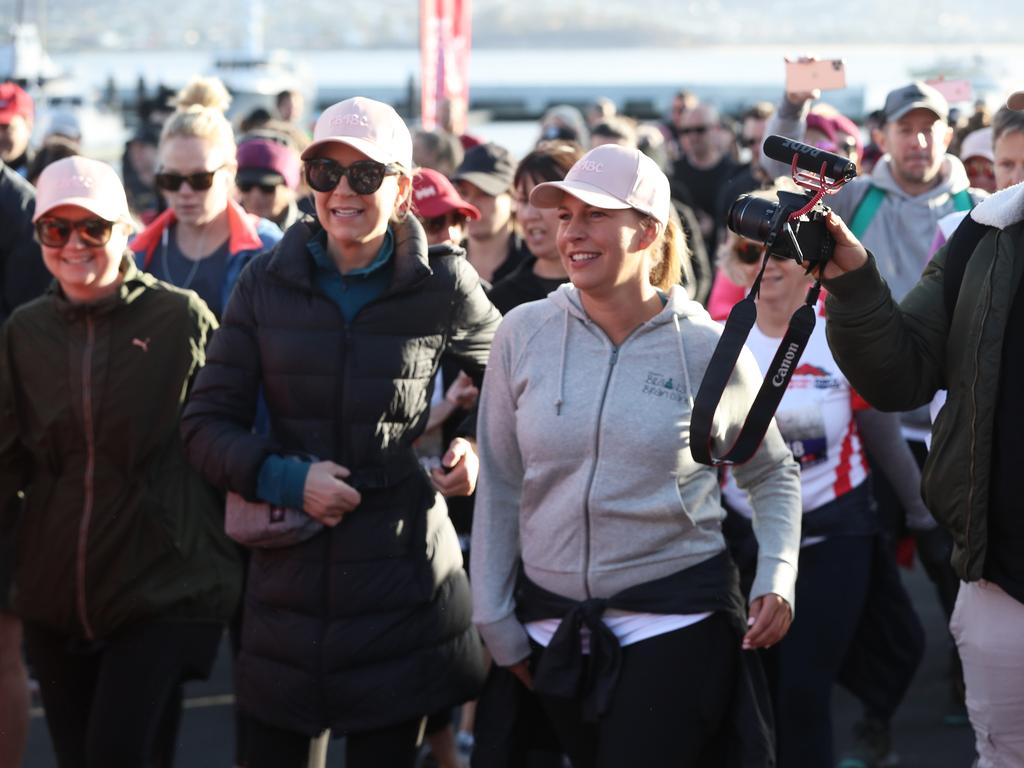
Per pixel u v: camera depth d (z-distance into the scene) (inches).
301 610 158.7
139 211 558.6
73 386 173.5
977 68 837.8
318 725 158.4
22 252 232.2
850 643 198.1
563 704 148.2
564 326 148.5
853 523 190.5
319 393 157.9
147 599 172.1
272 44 6200.8
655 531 145.2
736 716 147.3
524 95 2246.6
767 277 192.1
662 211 145.5
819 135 293.3
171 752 189.3
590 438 144.8
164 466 175.6
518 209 218.4
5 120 298.7
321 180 155.6
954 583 220.5
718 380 131.6
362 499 158.7
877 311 134.4
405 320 159.3
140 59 3690.9
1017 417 133.6
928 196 254.4
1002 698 139.6
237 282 162.9
